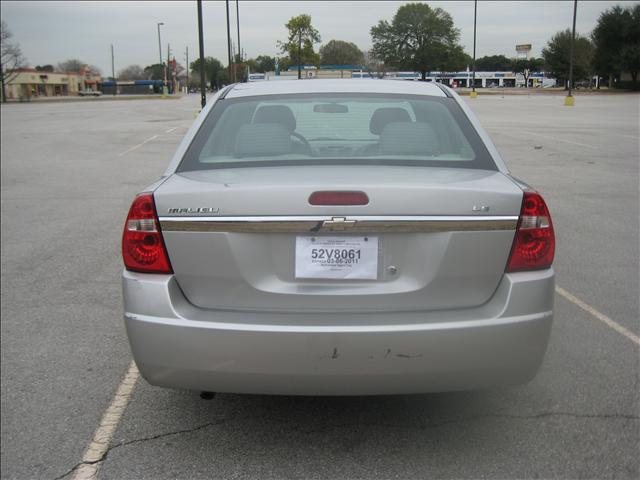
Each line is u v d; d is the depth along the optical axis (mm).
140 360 2625
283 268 2592
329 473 2738
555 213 8242
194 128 3383
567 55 92125
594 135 19859
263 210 2531
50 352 4113
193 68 114188
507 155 14820
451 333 2492
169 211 2596
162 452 2936
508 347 2541
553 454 2852
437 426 3107
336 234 2562
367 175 2740
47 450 2986
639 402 3301
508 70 140375
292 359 2498
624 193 9742
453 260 2553
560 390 3438
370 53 97750
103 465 2852
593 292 5070
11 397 3502
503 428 3072
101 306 5004
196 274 2598
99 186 11398
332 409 3293
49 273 5941
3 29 75688
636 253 6258
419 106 3547
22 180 12203
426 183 2592
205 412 3289
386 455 2865
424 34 94188
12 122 29828
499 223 2566
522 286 2566
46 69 133625
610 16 75938
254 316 2559
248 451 2922
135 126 26141
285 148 3176
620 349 3965
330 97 3613
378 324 2498
